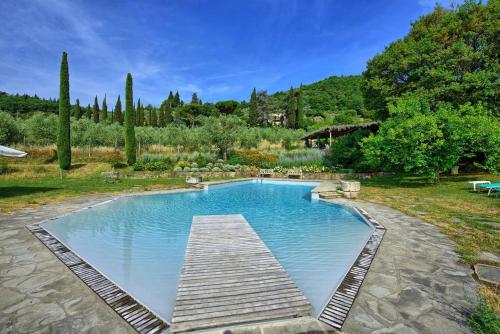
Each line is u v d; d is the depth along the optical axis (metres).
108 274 4.21
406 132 12.15
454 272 3.72
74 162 21.75
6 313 2.80
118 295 3.20
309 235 6.35
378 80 18.72
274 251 5.28
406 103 13.45
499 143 11.61
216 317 2.67
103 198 10.66
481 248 4.62
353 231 6.62
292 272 4.27
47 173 18.92
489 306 2.69
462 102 15.84
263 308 2.84
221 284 3.39
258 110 58.91
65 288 3.37
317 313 2.88
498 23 15.02
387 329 2.52
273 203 10.86
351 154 19.84
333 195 11.12
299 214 8.73
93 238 6.16
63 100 18.84
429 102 15.71
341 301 3.03
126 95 21.73
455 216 7.02
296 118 56.25
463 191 10.98
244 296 3.09
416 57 16.36
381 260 4.18
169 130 28.95
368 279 3.54
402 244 4.92
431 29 17.14
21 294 3.21
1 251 4.68
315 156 23.64
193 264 4.05
